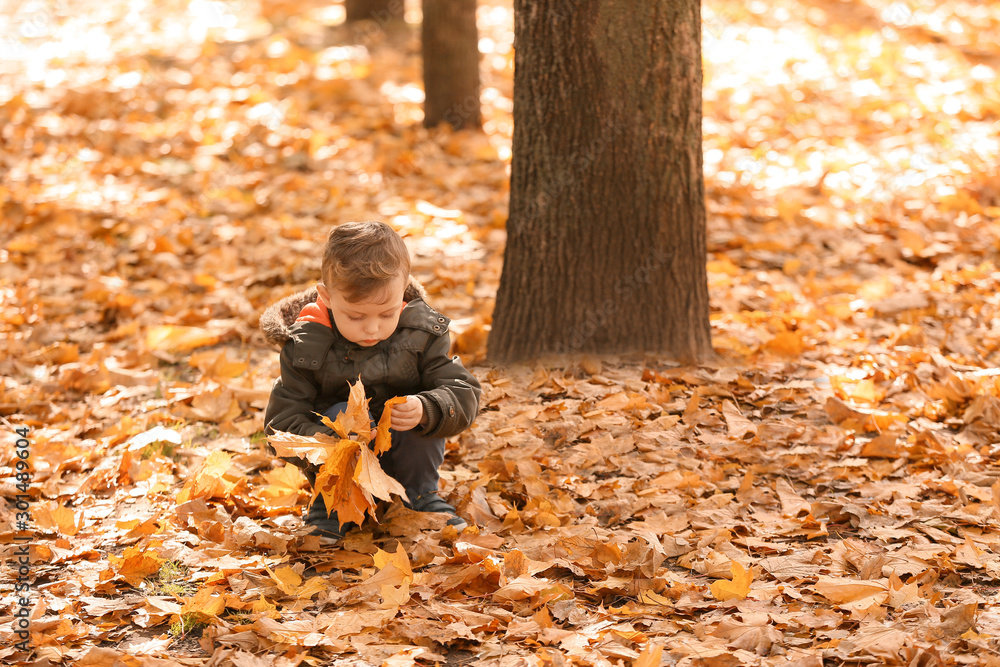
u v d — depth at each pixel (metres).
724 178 7.70
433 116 8.88
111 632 2.65
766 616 2.61
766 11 12.65
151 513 3.41
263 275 5.94
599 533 3.17
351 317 2.89
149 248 6.38
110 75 10.24
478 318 5.16
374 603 2.73
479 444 3.85
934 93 9.36
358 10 12.40
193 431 4.14
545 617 2.62
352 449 2.74
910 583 2.75
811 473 3.60
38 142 8.34
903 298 5.42
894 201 6.98
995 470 3.54
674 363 4.50
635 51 4.27
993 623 2.54
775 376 4.47
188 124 8.89
